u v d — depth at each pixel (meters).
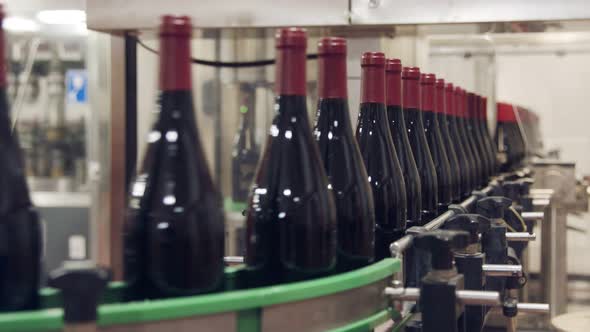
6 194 0.61
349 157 0.86
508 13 1.28
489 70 2.37
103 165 1.58
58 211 2.86
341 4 1.33
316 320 0.63
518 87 4.10
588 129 4.03
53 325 0.51
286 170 0.76
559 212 2.46
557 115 4.07
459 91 1.60
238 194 2.02
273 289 0.59
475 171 1.73
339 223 0.83
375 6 1.32
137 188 0.68
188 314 0.55
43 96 3.12
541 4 1.27
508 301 1.03
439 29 1.42
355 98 1.54
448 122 1.50
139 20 1.39
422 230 0.83
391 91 1.01
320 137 0.86
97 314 0.50
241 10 1.36
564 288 2.47
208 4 1.37
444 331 0.71
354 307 0.68
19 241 0.61
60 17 2.47
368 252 0.86
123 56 1.52
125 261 0.69
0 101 0.61
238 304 0.57
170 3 1.38
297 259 0.75
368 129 1.00
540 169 2.46
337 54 0.79
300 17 1.35
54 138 3.12
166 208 0.66
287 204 0.76
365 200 0.86
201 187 0.67
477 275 0.88
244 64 1.72
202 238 0.67
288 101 0.76
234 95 2.01
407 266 0.86
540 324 2.23
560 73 4.04
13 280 0.60
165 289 0.66
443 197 1.31
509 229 1.25
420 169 1.19
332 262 0.78
